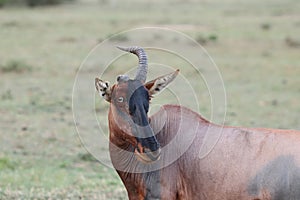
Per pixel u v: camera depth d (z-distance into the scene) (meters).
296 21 111.88
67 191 31.08
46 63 73.19
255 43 89.38
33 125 46.81
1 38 91.56
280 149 20.67
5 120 48.16
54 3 145.62
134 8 139.38
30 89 60.12
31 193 30.31
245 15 123.00
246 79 66.56
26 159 39.22
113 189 31.69
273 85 63.91
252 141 21.09
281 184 20.39
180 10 134.00
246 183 20.69
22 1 139.38
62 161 38.97
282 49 85.38
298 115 52.03
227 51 82.94
